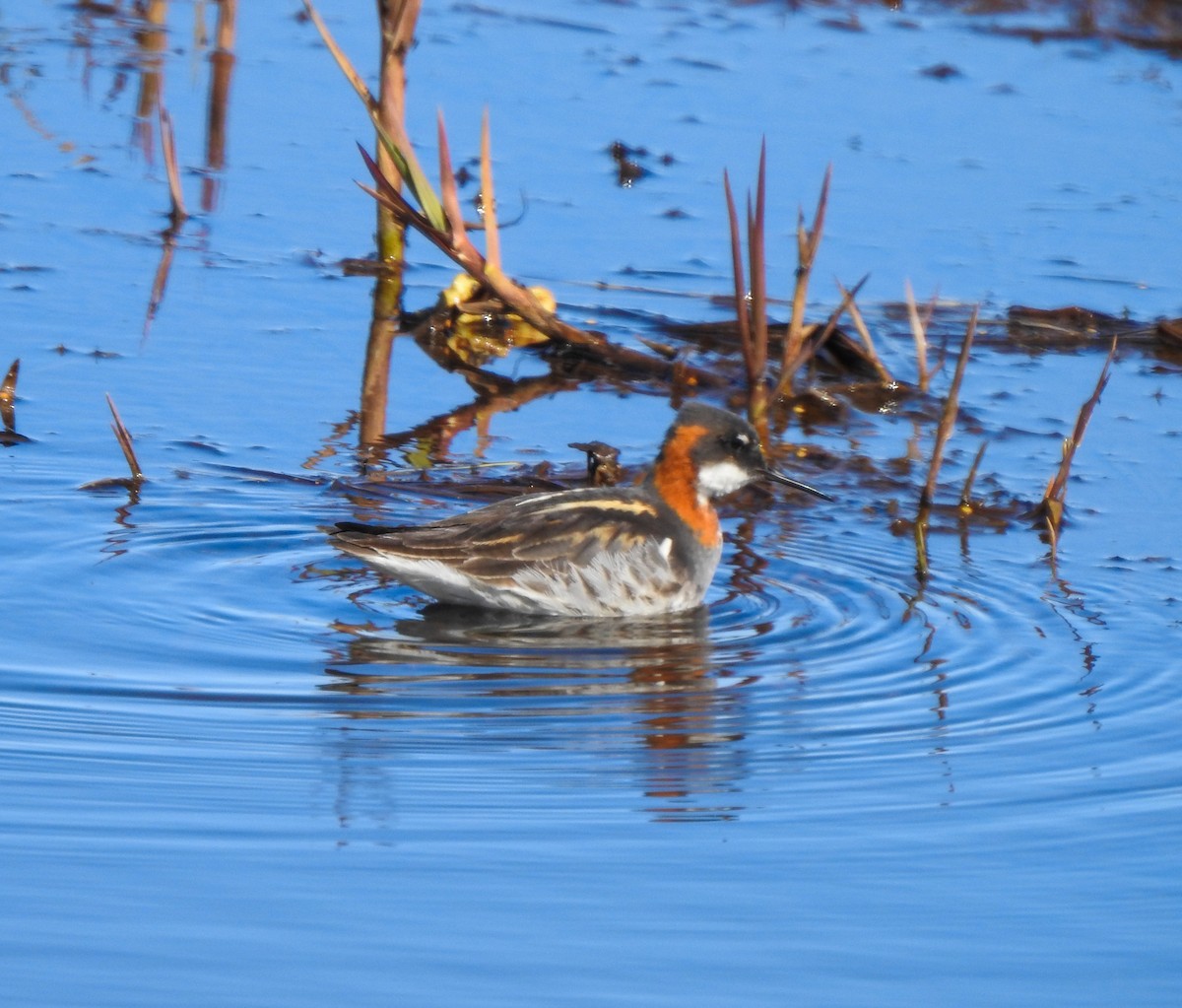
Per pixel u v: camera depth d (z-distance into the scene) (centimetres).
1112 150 2173
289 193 2025
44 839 894
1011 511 1427
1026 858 904
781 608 1247
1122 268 1891
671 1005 775
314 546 1313
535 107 2242
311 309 1767
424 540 1212
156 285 1780
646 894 862
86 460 1416
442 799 951
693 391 1677
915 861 899
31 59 2341
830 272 1877
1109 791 976
